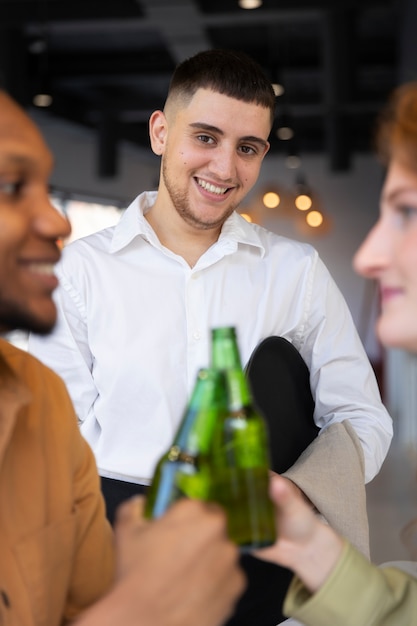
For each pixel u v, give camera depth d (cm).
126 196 1630
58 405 124
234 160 208
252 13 916
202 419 101
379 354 1409
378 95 1102
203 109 204
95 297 218
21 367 121
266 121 211
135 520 97
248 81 205
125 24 955
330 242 1611
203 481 100
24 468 114
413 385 991
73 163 1477
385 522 625
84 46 1180
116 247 220
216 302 218
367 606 111
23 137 100
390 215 98
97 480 133
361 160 1617
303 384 218
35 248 101
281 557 112
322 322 223
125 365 215
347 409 217
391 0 927
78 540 128
